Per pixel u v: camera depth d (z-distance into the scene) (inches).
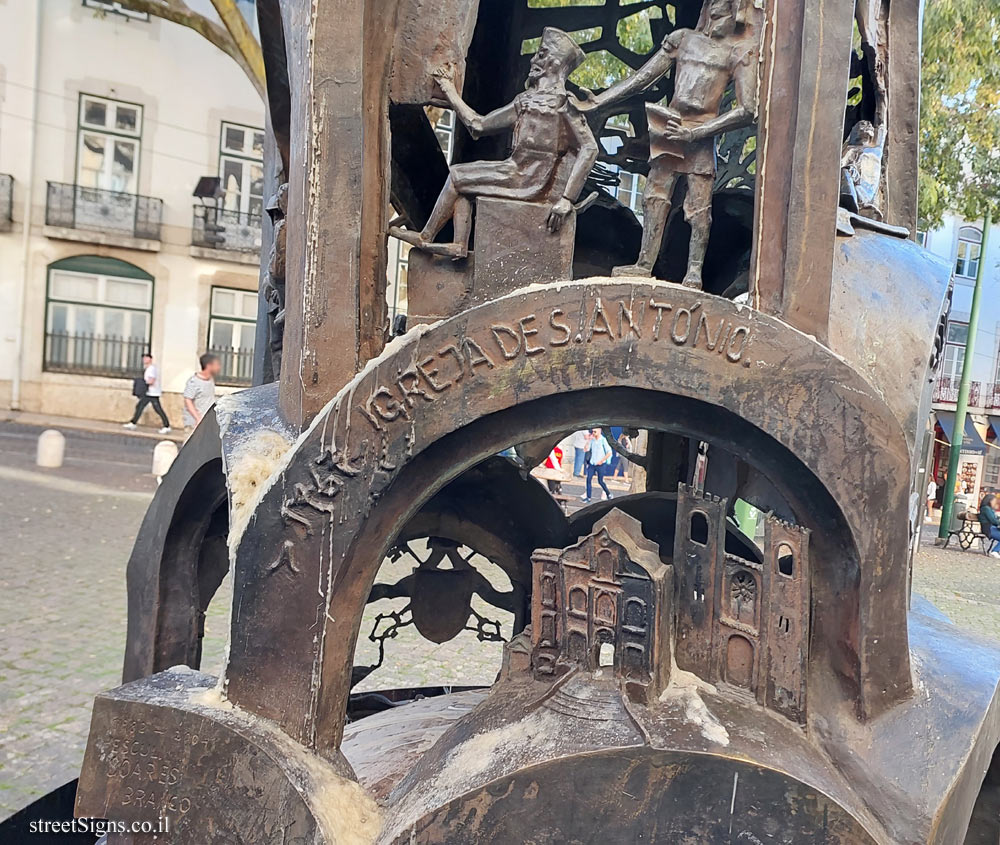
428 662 163.3
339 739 48.1
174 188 613.3
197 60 602.9
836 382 44.0
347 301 48.7
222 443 53.0
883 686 47.3
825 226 47.0
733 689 47.7
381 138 50.6
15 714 133.4
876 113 65.2
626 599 46.0
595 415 47.3
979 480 665.0
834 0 46.7
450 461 47.6
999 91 226.5
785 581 46.1
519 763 42.1
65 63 578.2
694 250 50.6
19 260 585.6
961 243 639.1
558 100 49.3
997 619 247.9
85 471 381.7
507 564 92.4
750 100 48.2
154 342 626.8
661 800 41.6
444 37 50.7
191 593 69.2
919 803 43.3
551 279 50.1
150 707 47.7
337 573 46.2
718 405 44.5
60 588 200.4
